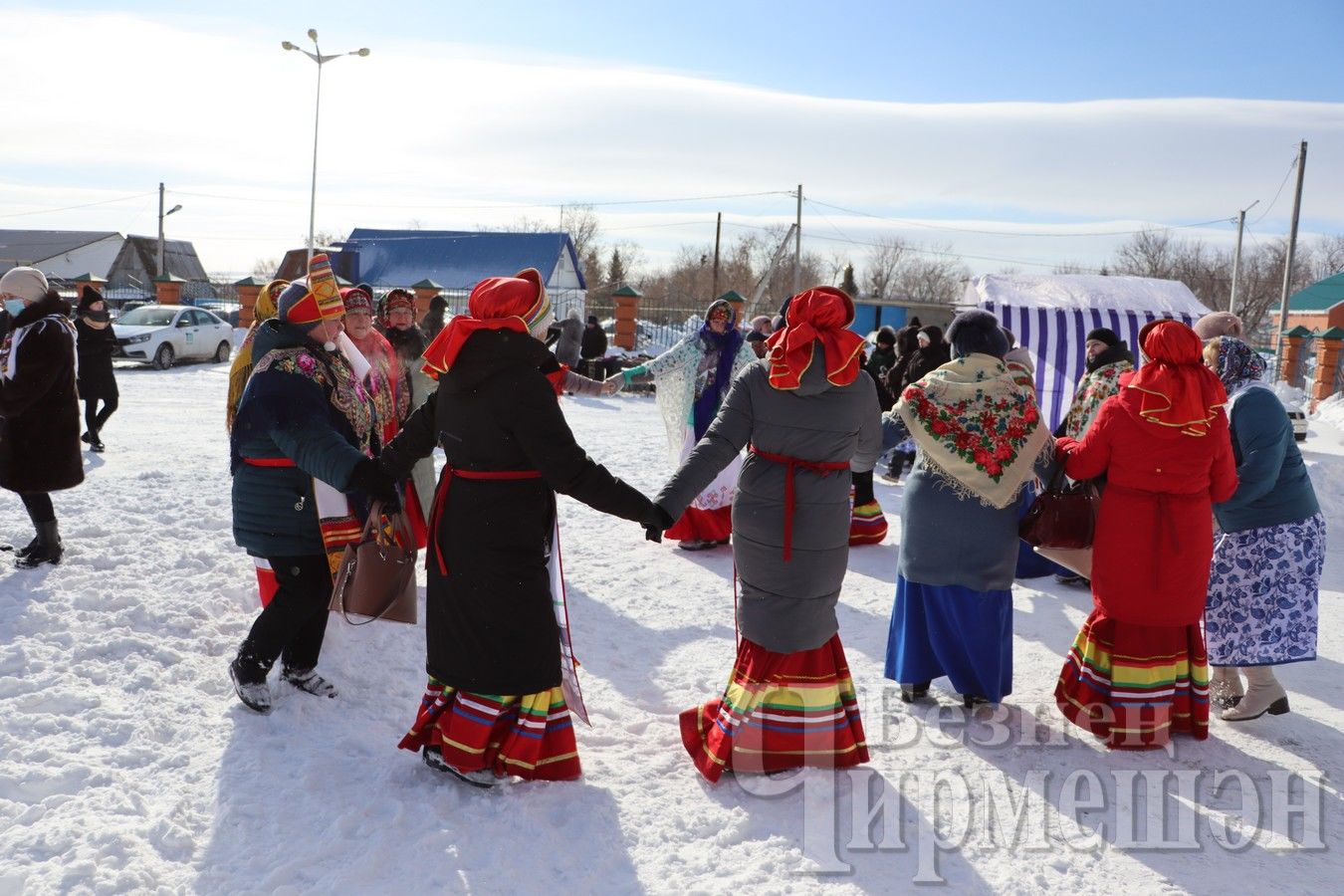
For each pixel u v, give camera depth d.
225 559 5.95
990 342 4.42
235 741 3.92
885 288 70.06
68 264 69.31
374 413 4.66
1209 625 4.66
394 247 47.62
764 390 3.80
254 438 4.05
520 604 3.58
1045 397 12.02
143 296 43.03
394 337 6.40
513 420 3.48
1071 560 4.52
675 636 5.60
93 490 7.56
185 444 10.67
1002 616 4.44
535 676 3.62
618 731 4.32
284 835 3.31
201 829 3.33
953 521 4.38
